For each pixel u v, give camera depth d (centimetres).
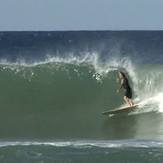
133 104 6981
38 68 7650
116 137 5666
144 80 7688
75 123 6444
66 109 7081
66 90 7488
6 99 7300
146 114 6800
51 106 7169
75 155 4606
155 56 16350
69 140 5444
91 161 4459
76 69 7675
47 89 7475
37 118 6688
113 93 7381
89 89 7488
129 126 6278
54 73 7631
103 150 4756
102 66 7725
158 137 5644
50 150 4750
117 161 4462
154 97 7350
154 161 4453
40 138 5625
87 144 5003
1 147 4838
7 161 4444
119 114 6769
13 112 6962
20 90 7450
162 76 7688
